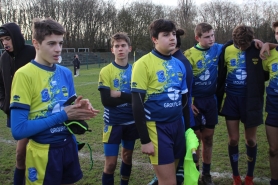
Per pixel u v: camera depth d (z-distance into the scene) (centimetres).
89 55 3903
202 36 366
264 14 3303
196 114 369
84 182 384
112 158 333
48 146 224
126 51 352
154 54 262
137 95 248
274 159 337
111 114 336
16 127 209
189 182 242
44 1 4831
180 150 269
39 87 221
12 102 212
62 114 220
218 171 415
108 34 5112
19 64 314
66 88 238
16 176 321
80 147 260
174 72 262
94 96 1100
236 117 364
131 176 403
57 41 221
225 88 375
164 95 255
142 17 4228
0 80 327
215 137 574
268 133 337
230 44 368
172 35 256
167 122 259
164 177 252
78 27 4981
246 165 432
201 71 372
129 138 344
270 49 336
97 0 5000
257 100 347
